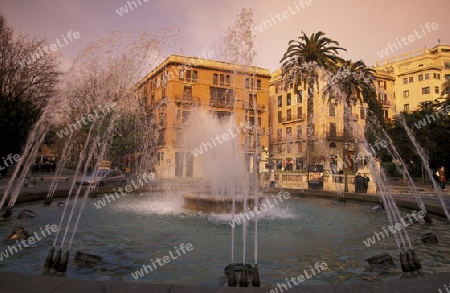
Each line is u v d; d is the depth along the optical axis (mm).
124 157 45062
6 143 26375
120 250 6160
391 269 5246
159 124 42594
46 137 31219
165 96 43312
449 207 11188
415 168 37594
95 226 8547
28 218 9609
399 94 65875
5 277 3434
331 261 5660
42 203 13125
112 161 44156
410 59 66625
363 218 10898
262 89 47688
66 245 6488
